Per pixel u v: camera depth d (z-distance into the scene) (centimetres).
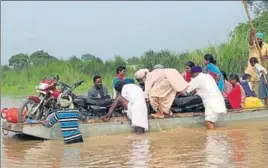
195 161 773
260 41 1489
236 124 1190
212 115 1120
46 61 2545
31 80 2514
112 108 1076
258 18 1997
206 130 1106
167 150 872
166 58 2136
